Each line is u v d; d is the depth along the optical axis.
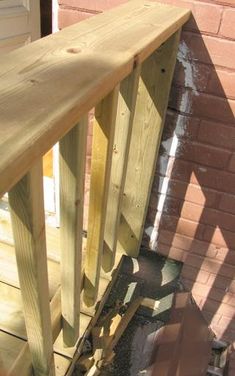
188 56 1.36
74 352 1.36
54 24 1.46
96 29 0.96
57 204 1.73
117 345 1.57
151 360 1.56
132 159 1.53
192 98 1.45
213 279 1.99
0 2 2.14
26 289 0.84
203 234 1.82
